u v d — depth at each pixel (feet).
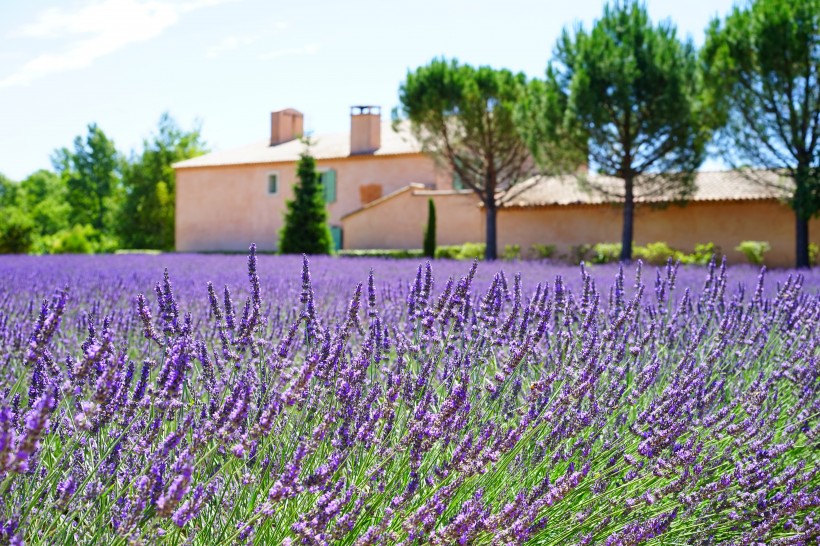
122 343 13.34
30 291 23.98
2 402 7.87
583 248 98.07
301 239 106.63
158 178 217.15
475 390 11.13
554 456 10.03
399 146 137.59
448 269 48.39
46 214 261.65
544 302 12.98
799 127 76.43
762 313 16.20
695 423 11.17
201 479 8.23
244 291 23.91
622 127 84.69
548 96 85.56
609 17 83.76
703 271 47.39
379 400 10.47
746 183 97.96
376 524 8.25
